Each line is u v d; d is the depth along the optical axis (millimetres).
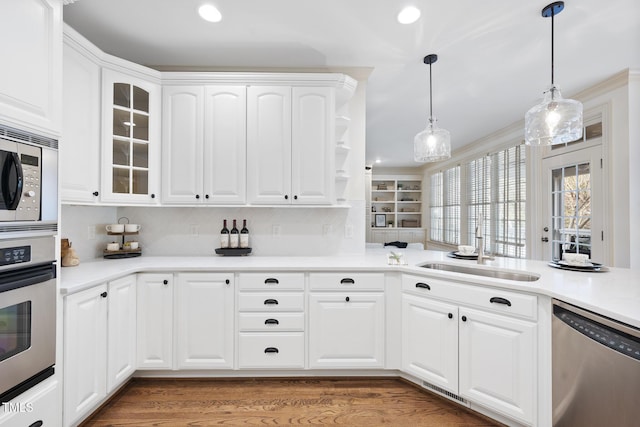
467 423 1687
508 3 1827
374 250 3006
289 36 2174
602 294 1332
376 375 2135
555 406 1376
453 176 6219
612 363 1085
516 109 3621
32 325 1225
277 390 1988
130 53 2395
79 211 2199
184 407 1811
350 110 2660
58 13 1364
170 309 2021
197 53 2402
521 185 4137
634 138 2662
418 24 2029
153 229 2572
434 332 1859
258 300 2053
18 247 1157
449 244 6363
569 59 2461
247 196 2328
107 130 2035
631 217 2688
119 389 1956
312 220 2650
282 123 2330
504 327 1573
